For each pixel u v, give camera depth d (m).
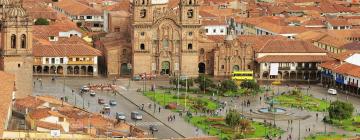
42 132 177.50
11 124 193.75
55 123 193.12
